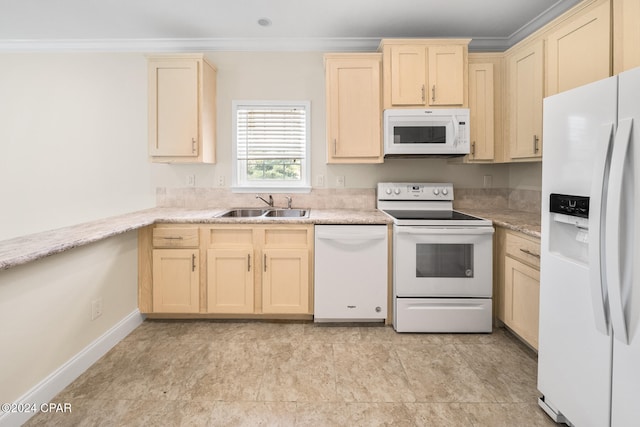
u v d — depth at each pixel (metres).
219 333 2.46
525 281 2.11
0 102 3.09
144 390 1.79
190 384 1.84
